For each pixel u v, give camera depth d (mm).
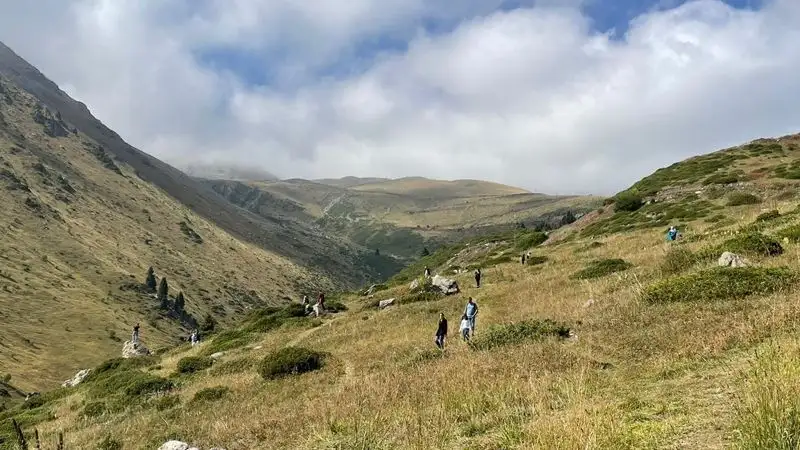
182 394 23047
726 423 6008
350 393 13797
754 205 44375
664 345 11031
